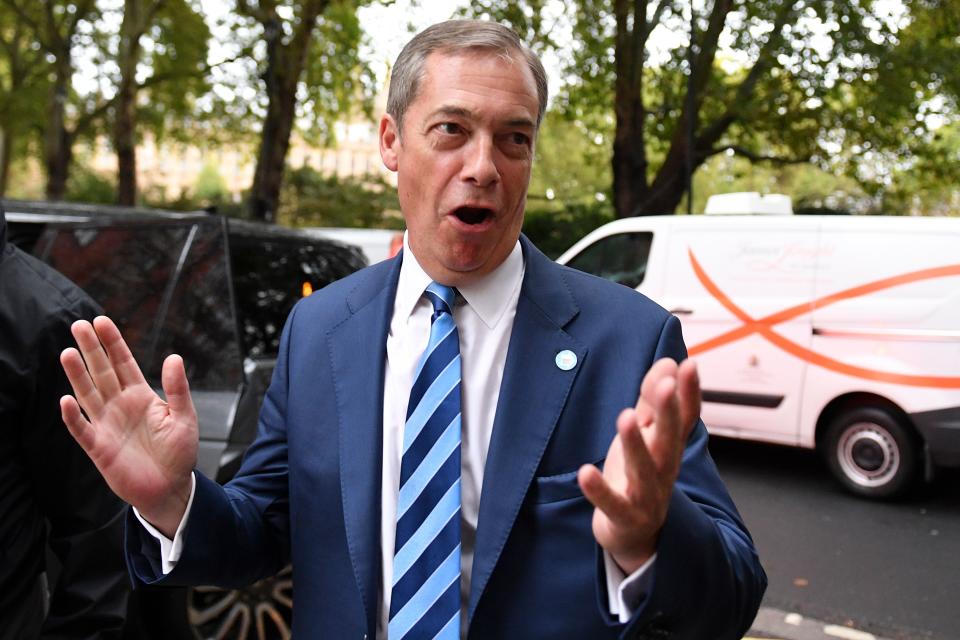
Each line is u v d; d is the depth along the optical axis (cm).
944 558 468
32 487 169
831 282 582
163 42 1945
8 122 2309
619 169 1397
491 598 119
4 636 164
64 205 404
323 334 143
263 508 140
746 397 616
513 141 129
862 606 405
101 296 332
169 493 121
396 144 141
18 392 161
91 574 171
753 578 115
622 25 1348
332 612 129
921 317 545
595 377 127
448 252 130
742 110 1322
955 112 1386
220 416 284
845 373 571
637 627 102
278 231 368
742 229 625
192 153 5322
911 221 562
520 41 132
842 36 1256
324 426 136
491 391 130
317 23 1656
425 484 125
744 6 1321
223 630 288
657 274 661
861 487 578
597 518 103
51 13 2031
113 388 120
